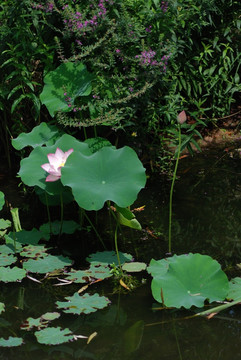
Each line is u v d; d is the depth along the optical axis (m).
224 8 4.68
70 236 3.32
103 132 4.22
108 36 3.64
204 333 2.36
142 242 3.22
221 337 2.33
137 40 3.62
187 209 3.66
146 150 4.47
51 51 3.88
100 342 2.29
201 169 4.36
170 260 2.75
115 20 3.64
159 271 2.74
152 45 3.73
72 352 2.21
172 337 2.33
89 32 3.54
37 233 3.27
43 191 3.36
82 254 3.10
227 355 2.21
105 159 2.94
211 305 2.58
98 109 3.48
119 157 2.95
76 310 2.47
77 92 3.45
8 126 4.39
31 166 3.17
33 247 3.12
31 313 2.51
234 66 5.13
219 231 3.35
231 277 2.80
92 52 3.58
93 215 3.62
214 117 5.16
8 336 2.32
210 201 3.78
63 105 3.43
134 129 4.07
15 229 3.32
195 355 2.20
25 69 3.71
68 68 3.50
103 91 3.64
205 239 3.25
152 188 4.00
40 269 2.87
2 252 3.07
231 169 4.36
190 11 3.95
